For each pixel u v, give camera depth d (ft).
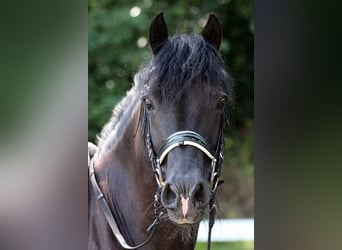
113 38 64.95
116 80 65.98
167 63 20.44
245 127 72.69
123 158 22.30
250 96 71.00
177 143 19.77
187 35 21.43
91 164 23.16
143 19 65.21
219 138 20.77
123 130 22.36
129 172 22.09
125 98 24.16
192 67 20.31
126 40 65.82
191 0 69.10
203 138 20.04
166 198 19.53
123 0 66.54
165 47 21.07
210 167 20.29
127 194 22.09
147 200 21.58
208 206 20.59
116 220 22.29
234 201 69.87
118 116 23.98
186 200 18.97
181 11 66.80
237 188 70.54
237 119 71.31
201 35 22.31
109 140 23.13
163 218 20.90
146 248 21.72
